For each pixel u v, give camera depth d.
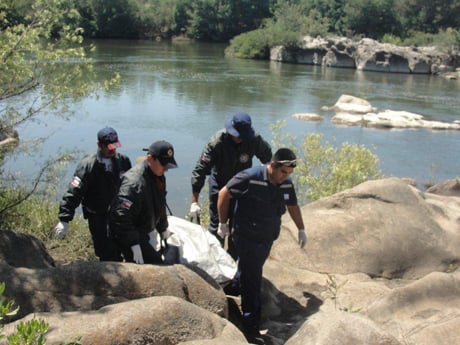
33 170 12.41
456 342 4.03
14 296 3.66
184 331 3.51
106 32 65.44
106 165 4.81
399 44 56.84
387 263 5.90
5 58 5.85
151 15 69.81
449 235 6.22
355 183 9.36
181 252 4.63
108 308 3.52
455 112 25.66
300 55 48.50
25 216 6.82
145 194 4.29
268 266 5.65
